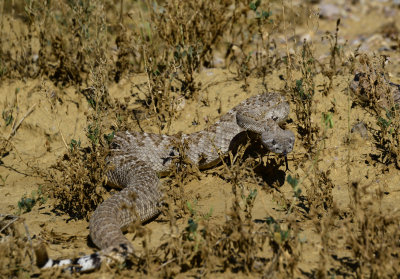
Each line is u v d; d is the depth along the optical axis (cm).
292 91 841
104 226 598
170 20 945
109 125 883
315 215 577
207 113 895
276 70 952
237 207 569
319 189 688
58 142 905
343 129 802
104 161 734
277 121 815
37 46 1102
